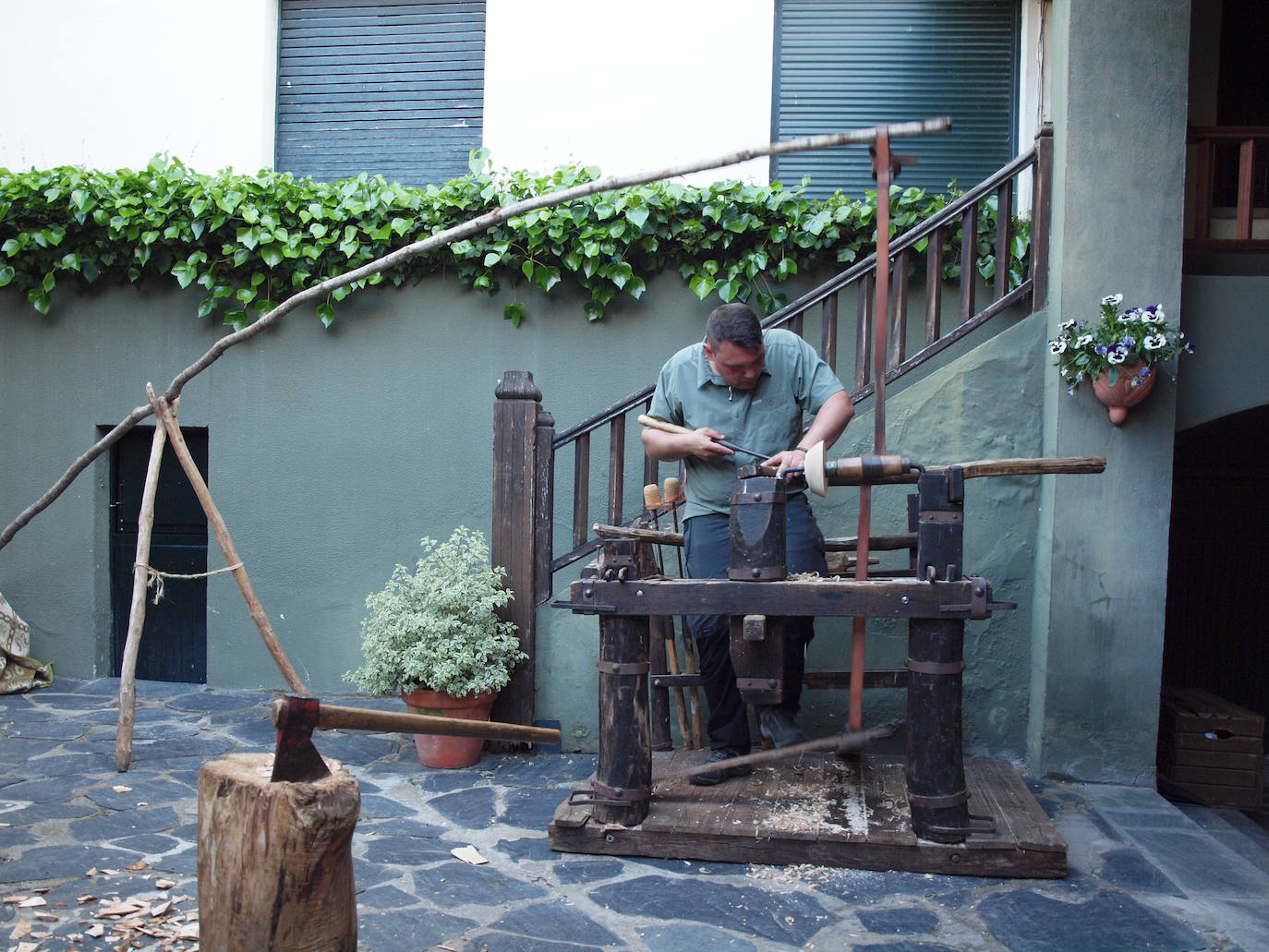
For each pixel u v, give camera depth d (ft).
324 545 17.07
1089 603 12.95
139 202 16.83
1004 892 9.37
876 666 13.84
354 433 16.97
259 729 14.87
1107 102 13.01
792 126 17.97
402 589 13.73
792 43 17.95
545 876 9.68
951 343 13.78
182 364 17.35
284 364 17.12
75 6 18.71
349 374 16.97
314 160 18.84
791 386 11.33
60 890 9.11
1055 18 13.78
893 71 17.79
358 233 16.69
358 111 18.74
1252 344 13.39
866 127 17.80
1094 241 12.99
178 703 16.39
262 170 16.85
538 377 16.47
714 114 17.47
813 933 8.54
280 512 17.19
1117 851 10.50
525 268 16.05
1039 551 13.47
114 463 18.12
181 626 17.97
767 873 9.77
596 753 13.97
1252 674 21.53
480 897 9.20
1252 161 14.90
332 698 16.81
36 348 17.81
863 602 9.43
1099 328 12.49
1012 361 13.58
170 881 9.26
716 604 9.71
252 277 16.85
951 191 15.65
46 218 17.21
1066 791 12.60
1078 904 9.15
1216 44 17.89
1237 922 8.87
